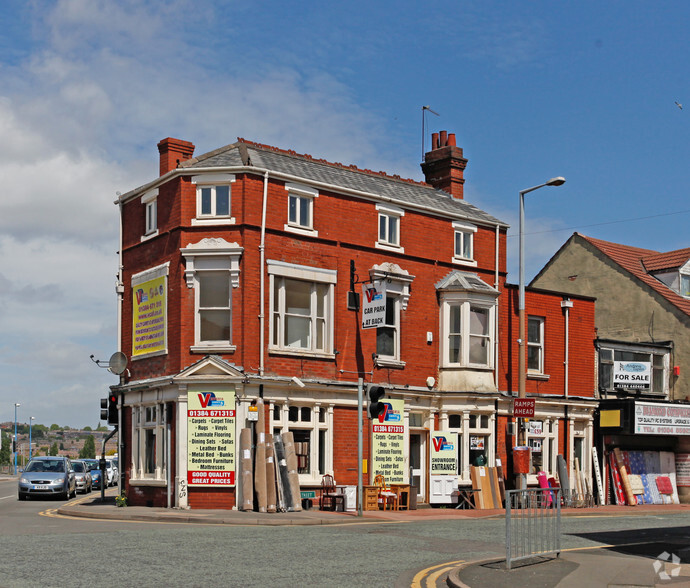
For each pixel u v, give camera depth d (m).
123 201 28.41
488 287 29.20
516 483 27.67
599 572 12.41
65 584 10.88
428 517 22.86
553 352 31.67
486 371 28.88
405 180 31.23
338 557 13.92
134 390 26.34
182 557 13.42
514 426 29.66
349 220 26.89
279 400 24.41
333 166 28.77
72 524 19.80
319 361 25.67
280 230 25.16
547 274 40.50
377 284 25.00
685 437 33.91
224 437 23.59
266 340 24.58
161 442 25.19
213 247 24.45
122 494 26.69
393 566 13.23
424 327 28.38
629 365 33.84
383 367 27.14
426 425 28.06
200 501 23.59
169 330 25.16
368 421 26.55
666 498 33.16
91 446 149.00
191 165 25.80
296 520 20.38
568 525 21.19
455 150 32.94
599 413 32.41
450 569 13.02
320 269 25.95
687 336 35.16
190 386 23.92
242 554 13.91
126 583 11.03
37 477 33.34
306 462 25.14
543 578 11.95
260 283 24.53
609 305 37.88
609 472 32.28
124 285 28.02
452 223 29.58
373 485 25.55
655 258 39.41
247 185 24.66
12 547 14.43
